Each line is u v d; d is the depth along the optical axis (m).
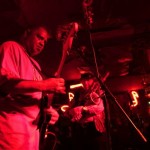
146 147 5.67
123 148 6.36
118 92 6.91
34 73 2.01
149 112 6.48
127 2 3.87
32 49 2.09
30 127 1.80
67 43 2.14
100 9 3.93
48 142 3.38
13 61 1.83
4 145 1.64
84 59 2.24
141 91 6.79
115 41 5.16
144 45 5.28
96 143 3.47
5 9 3.68
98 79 2.22
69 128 4.80
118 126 6.53
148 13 4.25
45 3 3.48
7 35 4.22
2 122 1.68
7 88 1.67
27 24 3.93
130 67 6.55
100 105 3.48
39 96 1.94
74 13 3.59
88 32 2.65
